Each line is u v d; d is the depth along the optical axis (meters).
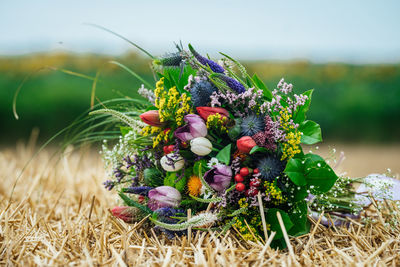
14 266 0.71
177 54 0.81
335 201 0.89
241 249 0.74
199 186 0.79
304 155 0.79
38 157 1.56
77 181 1.23
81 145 1.01
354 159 2.70
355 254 0.74
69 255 0.73
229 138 0.80
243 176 0.77
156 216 0.75
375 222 0.88
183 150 0.81
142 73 3.11
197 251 0.73
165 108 0.78
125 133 0.94
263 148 0.75
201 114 0.77
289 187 0.78
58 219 0.95
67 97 3.13
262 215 0.74
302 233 0.81
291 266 0.68
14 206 0.97
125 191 0.78
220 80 0.79
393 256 0.72
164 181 0.82
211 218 0.74
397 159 2.71
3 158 1.53
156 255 0.74
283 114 0.76
